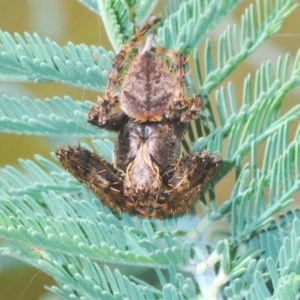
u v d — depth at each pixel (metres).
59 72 0.21
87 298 0.20
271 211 0.21
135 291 0.20
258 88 0.21
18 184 0.21
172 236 0.21
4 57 0.21
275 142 0.21
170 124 0.21
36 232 0.20
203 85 0.21
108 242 0.20
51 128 0.21
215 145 0.21
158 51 0.21
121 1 0.21
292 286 0.19
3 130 0.21
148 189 0.21
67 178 0.21
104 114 0.21
